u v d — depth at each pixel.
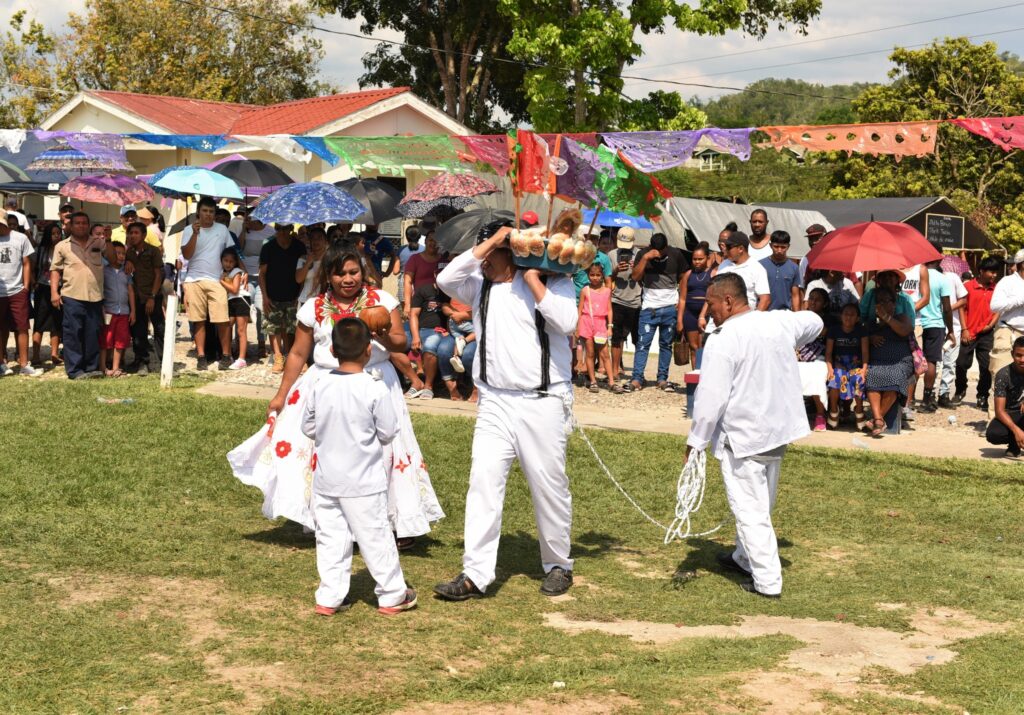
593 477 8.90
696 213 20.73
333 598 5.51
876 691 4.61
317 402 5.51
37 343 14.05
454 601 5.85
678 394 13.37
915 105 36.88
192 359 14.36
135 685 4.50
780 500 8.35
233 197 13.84
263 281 13.27
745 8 28.86
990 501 8.41
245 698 4.40
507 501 8.14
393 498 6.49
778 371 6.08
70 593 5.66
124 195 13.42
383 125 24.12
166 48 41.75
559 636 5.27
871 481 8.95
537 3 28.94
